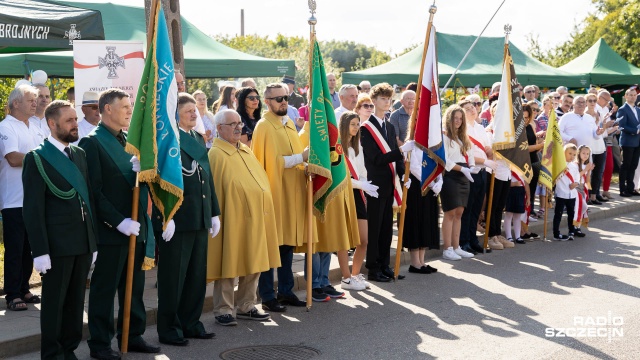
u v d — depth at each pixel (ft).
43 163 18.45
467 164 33.83
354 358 20.70
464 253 35.04
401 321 24.48
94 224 19.35
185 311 22.41
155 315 24.14
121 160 19.99
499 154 36.29
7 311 23.80
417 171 30.86
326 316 25.11
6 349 20.48
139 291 20.97
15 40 27.12
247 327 23.79
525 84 60.64
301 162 25.27
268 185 24.36
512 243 37.96
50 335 18.95
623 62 68.90
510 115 36.11
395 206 30.96
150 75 20.12
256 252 23.45
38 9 29.25
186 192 21.54
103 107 19.99
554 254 36.09
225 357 20.76
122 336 20.47
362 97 29.40
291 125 26.12
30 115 24.77
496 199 37.01
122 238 19.88
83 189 18.99
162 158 20.29
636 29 107.96
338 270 30.96
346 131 27.81
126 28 44.06
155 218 21.86
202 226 21.77
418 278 30.89
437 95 29.66
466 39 62.13
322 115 25.26
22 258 24.71
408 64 58.75
